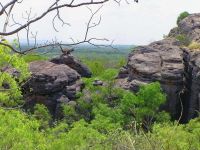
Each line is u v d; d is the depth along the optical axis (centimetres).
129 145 549
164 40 6550
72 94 5747
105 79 5684
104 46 338
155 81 5669
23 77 1766
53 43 320
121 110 4897
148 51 6197
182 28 7831
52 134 2705
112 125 4069
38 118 4784
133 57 6072
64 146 2209
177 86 5681
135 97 4988
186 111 5800
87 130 2425
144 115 4919
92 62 8638
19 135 1812
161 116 4953
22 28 302
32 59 6200
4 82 1800
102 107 4888
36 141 2228
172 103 5688
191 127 2812
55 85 5691
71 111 5259
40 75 5572
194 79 5566
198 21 7700
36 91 5516
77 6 298
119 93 5581
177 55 6022
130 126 600
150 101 5012
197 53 5884
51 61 6544
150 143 543
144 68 5797
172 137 560
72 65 6619
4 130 1772
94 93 5559
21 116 2116
